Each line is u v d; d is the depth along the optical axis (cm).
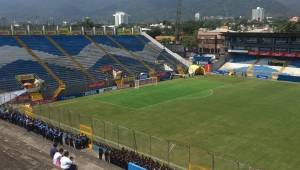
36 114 5847
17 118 4466
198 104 6650
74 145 4000
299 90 8131
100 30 10962
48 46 9131
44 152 2986
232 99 7106
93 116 5803
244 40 11081
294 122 5475
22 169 2367
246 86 8612
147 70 9788
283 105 6612
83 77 8294
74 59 8975
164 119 5625
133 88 8306
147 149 4262
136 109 6291
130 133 4888
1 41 8562
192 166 3628
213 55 13388
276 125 5316
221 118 5684
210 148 4322
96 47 10031
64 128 4962
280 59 10738
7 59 7969
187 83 8962
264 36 10500
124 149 3853
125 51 10494
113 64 9456
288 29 16812
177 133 4916
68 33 10119
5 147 2919
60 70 8256
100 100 7050
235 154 4131
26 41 8962
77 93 7462
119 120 5559
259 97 7325
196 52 15925
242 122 5462
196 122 5459
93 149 4047
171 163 3828
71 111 6150
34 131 4100
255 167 3769
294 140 4638
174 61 11056
